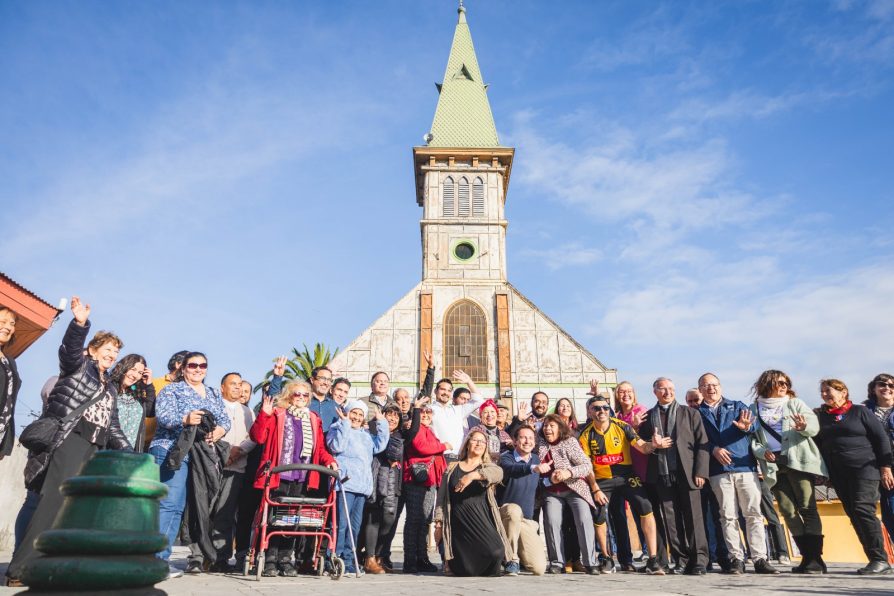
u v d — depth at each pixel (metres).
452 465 7.45
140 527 2.71
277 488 6.59
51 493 5.06
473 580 6.25
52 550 2.54
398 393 9.19
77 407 5.34
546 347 29.69
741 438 7.75
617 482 8.20
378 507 8.05
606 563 8.12
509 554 7.33
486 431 9.17
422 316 29.95
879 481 7.44
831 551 11.07
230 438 7.80
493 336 29.98
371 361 29.22
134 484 2.72
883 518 7.55
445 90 35.97
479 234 32.09
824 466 7.38
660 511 8.24
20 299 11.90
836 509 11.18
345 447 7.46
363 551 8.59
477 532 7.04
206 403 6.86
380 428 8.05
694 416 7.88
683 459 7.63
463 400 10.54
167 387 6.70
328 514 7.07
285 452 6.78
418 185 35.66
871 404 8.36
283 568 6.65
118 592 2.48
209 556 6.79
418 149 33.16
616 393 9.15
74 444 5.27
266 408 6.91
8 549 12.06
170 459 6.21
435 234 32.06
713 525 8.99
